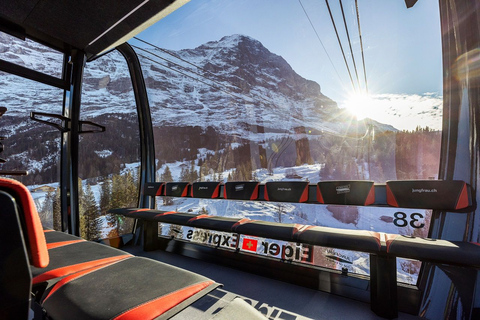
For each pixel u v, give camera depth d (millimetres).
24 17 1809
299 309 1477
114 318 550
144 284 705
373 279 1461
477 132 1373
